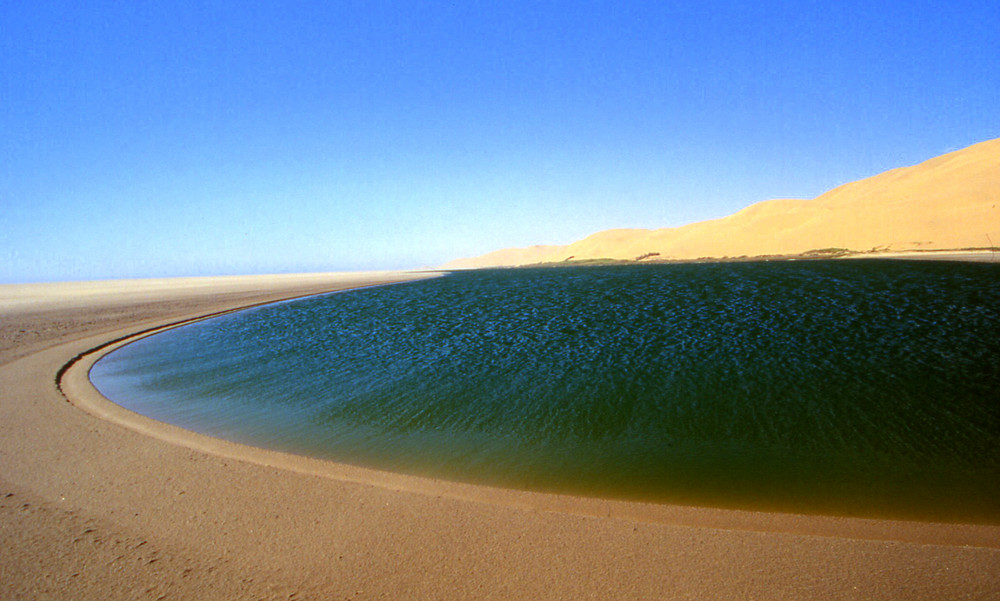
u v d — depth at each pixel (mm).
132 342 20531
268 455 7457
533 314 26078
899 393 9852
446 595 3850
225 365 15203
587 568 4215
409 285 64500
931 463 6832
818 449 7461
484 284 57688
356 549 4613
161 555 4543
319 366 14664
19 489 6117
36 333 22438
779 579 3984
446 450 7859
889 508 5594
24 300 43500
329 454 7758
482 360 14680
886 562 4238
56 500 5781
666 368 12648
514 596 3814
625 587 3904
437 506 5609
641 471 6879
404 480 6480
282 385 12477
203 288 62281
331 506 5594
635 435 8320
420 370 13695
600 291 38156
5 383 12469
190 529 5043
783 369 12008
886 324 17156
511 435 8500
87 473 6637
